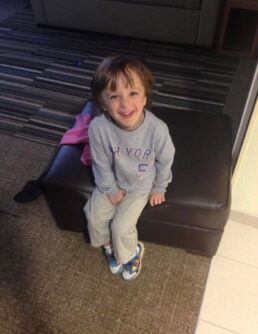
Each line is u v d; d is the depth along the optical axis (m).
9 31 2.80
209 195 1.08
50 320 1.15
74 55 2.51
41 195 1.55
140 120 0.97
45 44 2.63
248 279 1.26
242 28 2.35
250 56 2.41
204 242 1.22
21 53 2.54
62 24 2.73
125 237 1.10
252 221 1.41
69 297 1.21
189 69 2.33
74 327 1.13
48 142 1.83
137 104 0.92
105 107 0.95
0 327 1.14
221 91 2.14
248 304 1.19
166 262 1.30
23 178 1.64
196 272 1.27
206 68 2.33
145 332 1.12
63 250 1.35
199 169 1.14
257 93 1.04
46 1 2.61
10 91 2.20
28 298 1.21
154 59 2.43
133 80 0.89
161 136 0.97
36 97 2.14
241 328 1.13
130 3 2.39
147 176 1.07
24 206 1.51
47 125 1.93
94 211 1.11
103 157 1.05
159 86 2.18
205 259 1.31
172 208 1.09
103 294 1.21
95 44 2.62
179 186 1.10
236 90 2.14
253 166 1.22
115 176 1.11
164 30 2.47
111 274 1.27
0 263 1.31
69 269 1.29
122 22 2.53
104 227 1.15
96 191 1.12
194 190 1.09
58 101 2.11
